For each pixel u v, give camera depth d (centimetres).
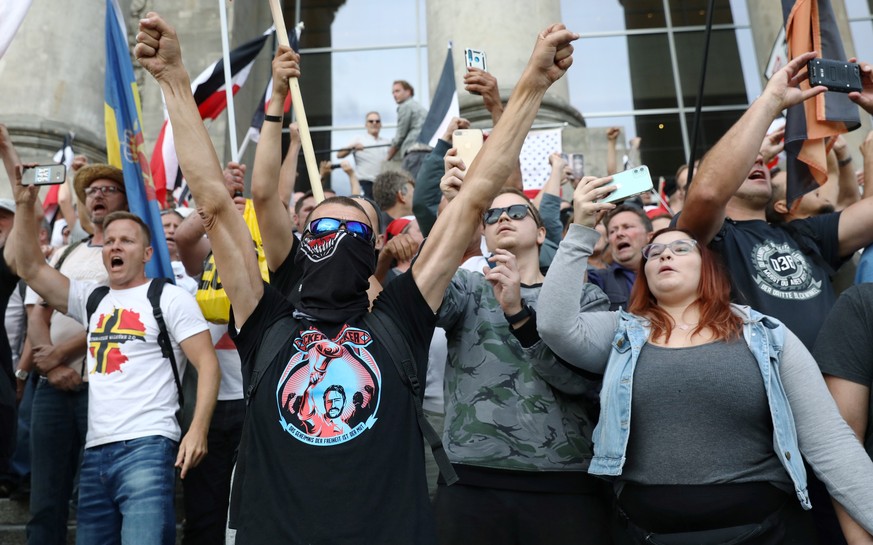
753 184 400
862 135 1155
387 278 468
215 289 436
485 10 996
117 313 424
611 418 306
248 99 1315
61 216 774
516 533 319
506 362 337
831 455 290
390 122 1450
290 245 320
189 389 497
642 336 320
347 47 1502
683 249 333
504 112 288
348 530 235
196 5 1288
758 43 1259
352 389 255
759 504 287
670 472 291
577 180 671
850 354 313
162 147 671
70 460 468
